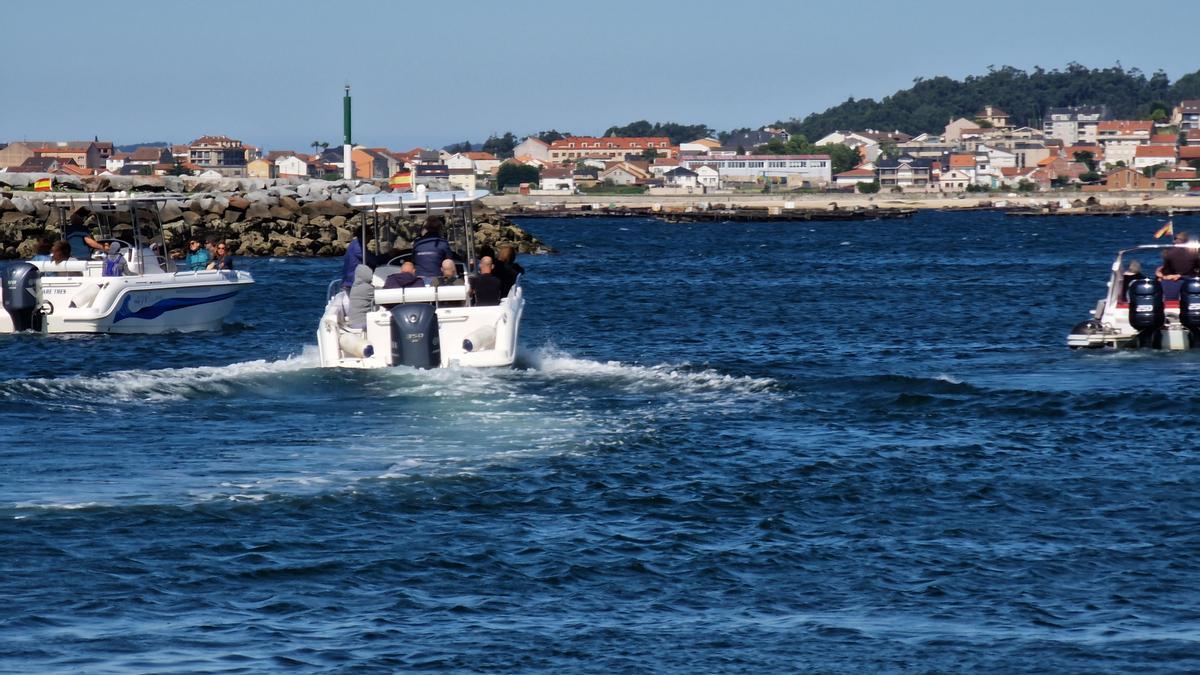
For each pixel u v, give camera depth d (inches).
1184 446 2156.7
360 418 2293.3
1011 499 1830.7
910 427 2304.4
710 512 1761.8
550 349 3506.4
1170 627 1366.9
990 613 1409.9
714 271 7219.5
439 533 1651.1
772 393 2598.4
